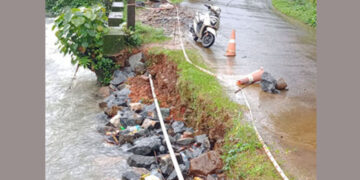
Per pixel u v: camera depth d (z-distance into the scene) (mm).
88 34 10305
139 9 15781
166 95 9375
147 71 10594
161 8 16125
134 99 9352
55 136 7738
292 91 8391
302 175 5406
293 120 7004
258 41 12844
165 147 7285
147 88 9859
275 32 14469
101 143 7547
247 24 15477
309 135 6473
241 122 6742
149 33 12352
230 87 8273
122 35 10758
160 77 9969
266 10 19344
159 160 6855
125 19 13383
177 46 11297
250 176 5547
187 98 8344
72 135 7816
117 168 6680
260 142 6176
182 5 17750
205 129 7457
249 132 6426
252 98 7812
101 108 9180
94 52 10625
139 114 8594
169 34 12680
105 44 10711
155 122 8016
